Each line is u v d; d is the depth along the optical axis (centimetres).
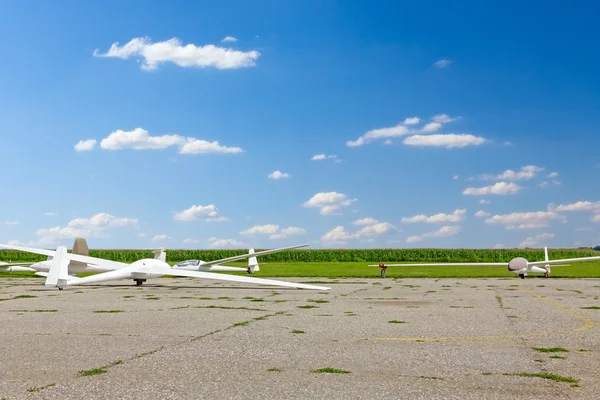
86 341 1013
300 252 7894
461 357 856
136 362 821
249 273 4125
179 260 8225
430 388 661
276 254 7919
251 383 688
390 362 820
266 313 1495
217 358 852
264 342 1002
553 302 1805
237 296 2105
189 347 950
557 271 4503
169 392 644
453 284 2847
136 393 639
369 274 3866
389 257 7975
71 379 710
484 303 1777
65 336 1075
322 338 1049
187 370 765
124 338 1048
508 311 1530
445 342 1002
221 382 693
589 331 1138
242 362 821
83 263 3017
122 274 2655
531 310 1554
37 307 1659
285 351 912
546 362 818
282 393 639
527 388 661
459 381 696
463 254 7981
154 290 2453
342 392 642
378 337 1062
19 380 704
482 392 641
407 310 1565
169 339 1038
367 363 812
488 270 4725
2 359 843
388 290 2417
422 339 1038
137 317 1398
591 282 3012
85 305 1727
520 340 1026
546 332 1125
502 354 882
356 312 1516
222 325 1238
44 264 3178
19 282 3070
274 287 2691
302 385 677
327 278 3450
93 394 635
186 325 1239
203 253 8362
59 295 2141
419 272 4294
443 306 1683
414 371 757
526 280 3234
